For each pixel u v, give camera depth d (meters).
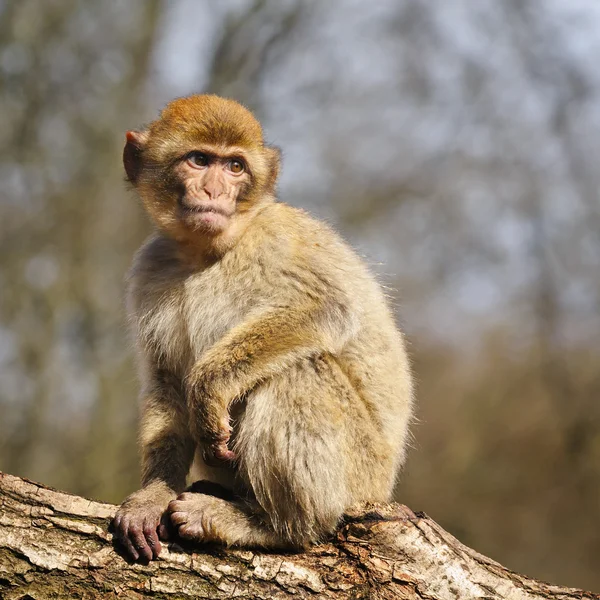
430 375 28.77
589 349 24.89
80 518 5.71
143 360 7.38
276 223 7.09
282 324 6.69
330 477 6.38
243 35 21.69
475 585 5.86
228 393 6.52
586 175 23.45
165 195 7.20
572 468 24.50
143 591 5.60
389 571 5.85
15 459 18.92
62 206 20.19
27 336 19.42
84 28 20.92
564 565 23.28
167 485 6.66
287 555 6.04
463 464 25.70
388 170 23.42
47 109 20.56
